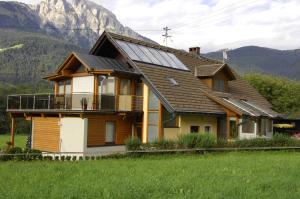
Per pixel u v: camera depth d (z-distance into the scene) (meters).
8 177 15.35
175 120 32.69
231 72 42.00
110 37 34.72
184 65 39.88
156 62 36.00
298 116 54.41
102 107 31.47
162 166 18.75
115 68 33.31
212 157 24.47
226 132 36.59
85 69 33.81
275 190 12.28
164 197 11.09
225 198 11.00
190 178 14.50
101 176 15.30
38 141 34.81
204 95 36.59
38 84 126.00
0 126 73.06
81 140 30.59
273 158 23.22
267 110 42.69
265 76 62.38
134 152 24.95
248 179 14.27
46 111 32.75
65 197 11.03
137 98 33.69
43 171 17.06
